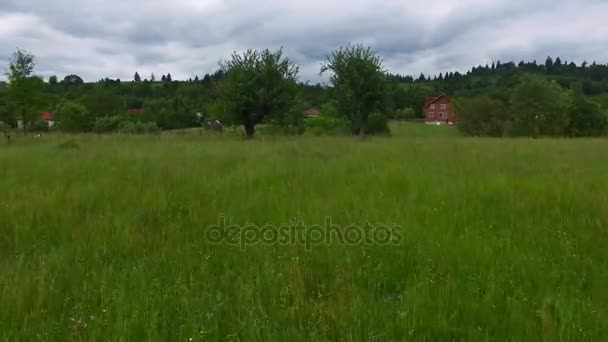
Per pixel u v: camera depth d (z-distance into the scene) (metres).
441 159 10.52
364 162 9.78
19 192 6.12
